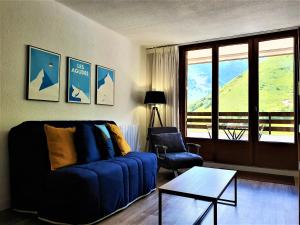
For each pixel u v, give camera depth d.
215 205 1.87
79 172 2.24
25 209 2.48
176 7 3.20
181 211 2.60
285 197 3.02
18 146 2.50
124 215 2.49
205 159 4.74
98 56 3.84
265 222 2.34
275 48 4.22
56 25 3.12
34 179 2.44
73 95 3.37
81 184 2.17
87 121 3.46
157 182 3.73
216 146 4.64
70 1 3.07
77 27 3.44
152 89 5.07
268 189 3.33
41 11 2.92
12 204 2.57
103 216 2.34
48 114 3.03
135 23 3.78
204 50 4.81
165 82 4.95
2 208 2.55
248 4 3.10
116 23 3.79
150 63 5.14
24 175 2.47
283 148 4.12
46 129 2.59
